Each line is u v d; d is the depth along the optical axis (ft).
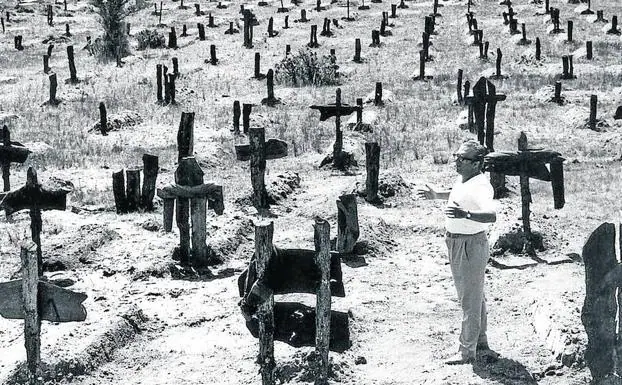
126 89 116.47
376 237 44.29
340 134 70.54
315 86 117.70
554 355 29.01
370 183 54.19
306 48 145.18
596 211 50.96
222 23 184.55
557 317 30.53
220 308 35.88
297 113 98.73
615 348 25.17
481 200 27.25
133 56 149.18
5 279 38.96
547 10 170.40
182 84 120.78
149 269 40.34
